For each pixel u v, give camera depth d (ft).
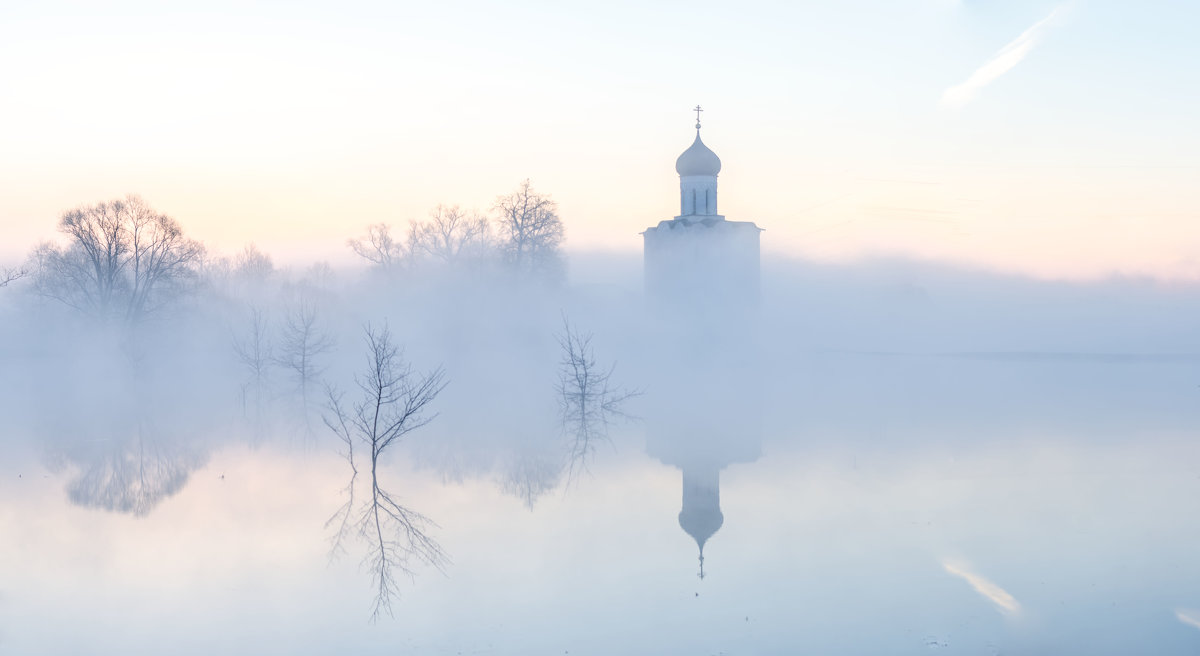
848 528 55.67
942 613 40.73
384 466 80.69
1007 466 76.59
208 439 98.73
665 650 37.09
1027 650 36.63
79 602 44.37
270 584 46.83
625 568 48.24
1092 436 94.53
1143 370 210.18
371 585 46.37
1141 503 61.77
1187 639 37.47
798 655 36.32
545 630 39.60
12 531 58.54
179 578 48.06
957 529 55.06
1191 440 91.25
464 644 38.29
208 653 37.96
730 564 48.60
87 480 75.87
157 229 177.68
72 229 171.01
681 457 82.64
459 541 54.54
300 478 75.61
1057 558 48.75
